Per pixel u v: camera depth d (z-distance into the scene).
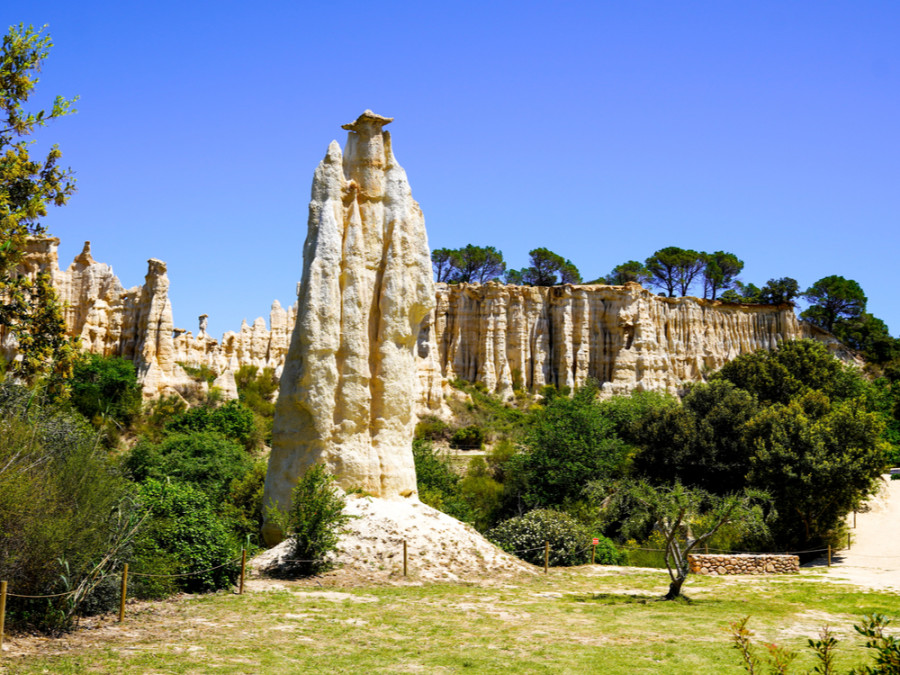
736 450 46.94
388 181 32.06
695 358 100.56
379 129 32.47
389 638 17.75
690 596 25.09
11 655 14.72
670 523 27.00
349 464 29.11
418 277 31.86
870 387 78.25
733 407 49.69
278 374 83.19
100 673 14.04
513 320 96.69
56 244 78.00
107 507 18.97
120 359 69.00
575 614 21.22
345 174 32.19
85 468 18.84
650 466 49.97
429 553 27.16
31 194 24.39
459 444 74.44
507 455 61.66
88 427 23.75
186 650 15.87
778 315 107.50
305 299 29.70
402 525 27.98
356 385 29.78
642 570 30.97
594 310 98.12
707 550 35.50
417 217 32.53
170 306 73.62
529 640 17.91
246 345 86.38
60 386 26.06
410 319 31.75
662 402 69.38
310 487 26.30
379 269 31.34
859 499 39.56
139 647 15.95
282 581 24.33
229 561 22.53
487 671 15.30
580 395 69.06
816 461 37.97
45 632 16.52
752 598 24.77
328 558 25.95
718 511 26.67
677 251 116.00
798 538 38.78
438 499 39.75
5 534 16.27
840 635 19.12
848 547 38.53
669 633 18.92
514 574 27.59
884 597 25.11
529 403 91.62
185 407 66.44
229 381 72.88
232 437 61.28
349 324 30.11
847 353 110.06
